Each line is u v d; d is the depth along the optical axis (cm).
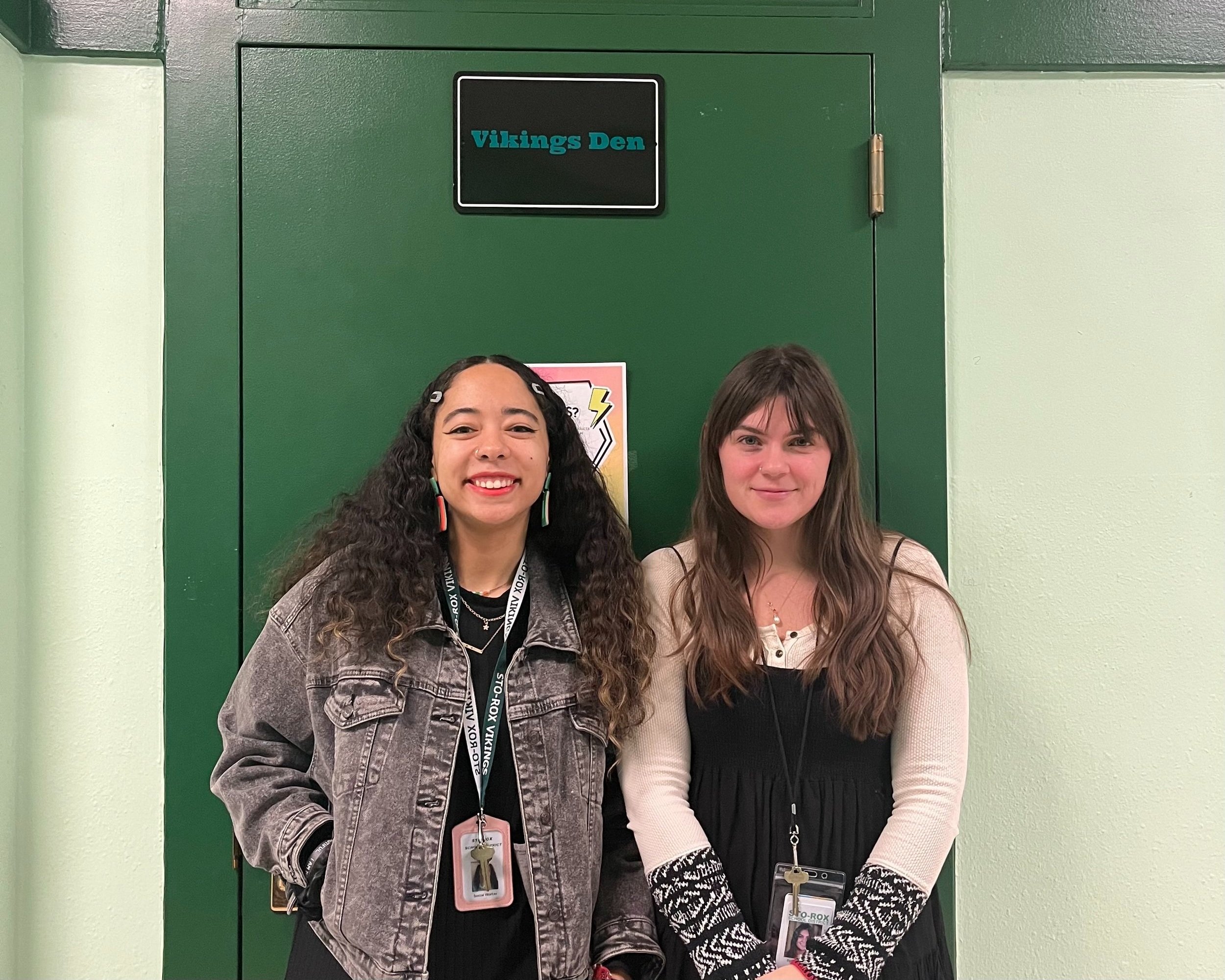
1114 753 152
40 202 147
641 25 149
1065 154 154
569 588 131
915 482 149
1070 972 151
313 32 147
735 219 149
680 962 124
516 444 118
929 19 151
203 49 146
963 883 151
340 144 147
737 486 121
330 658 120
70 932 145
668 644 126
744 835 120
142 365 148
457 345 147
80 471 147
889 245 150
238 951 143
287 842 115
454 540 127
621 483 148
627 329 149
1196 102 155
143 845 146
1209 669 153
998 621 152
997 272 154
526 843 116
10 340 144
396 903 112
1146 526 153
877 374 149
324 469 146
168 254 145
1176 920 152
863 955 108
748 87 150
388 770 115
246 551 145
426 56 148
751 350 149
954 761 117
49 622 146
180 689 143
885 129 150
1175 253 155
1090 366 154
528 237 148
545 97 148
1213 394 154
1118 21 153
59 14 145
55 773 146
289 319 146
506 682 120
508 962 116
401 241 147
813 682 120
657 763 122
